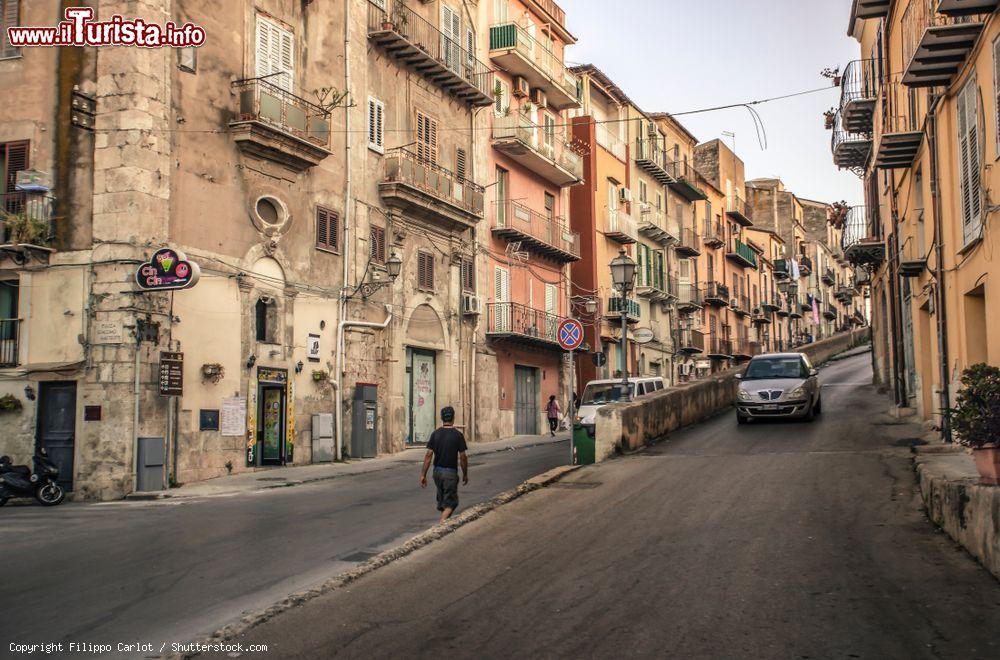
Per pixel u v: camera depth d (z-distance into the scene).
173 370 18.72
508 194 36.09
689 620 7.04
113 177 18.58
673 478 14.48
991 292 13.09
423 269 29.25
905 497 12.00
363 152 26.28
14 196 19.23
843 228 32.19
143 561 9.87
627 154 47.50
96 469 17.84
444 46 30.62
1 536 12.13
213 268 20.39
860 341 76.25
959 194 15.13
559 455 22.59
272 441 22.31
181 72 19.89
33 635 6.95
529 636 6.76
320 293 24.05
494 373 33.66
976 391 9.22
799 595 7.68
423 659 6.27
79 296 18.56
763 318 70.00
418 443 28.83
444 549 10.09
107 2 19.12
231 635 6.84
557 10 41.19
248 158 21.64
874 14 22.25
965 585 7.77
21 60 19.55
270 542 10.89
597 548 9.84
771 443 19.02
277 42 23.03
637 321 46.84
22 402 18.73
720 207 63.00
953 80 14.98
